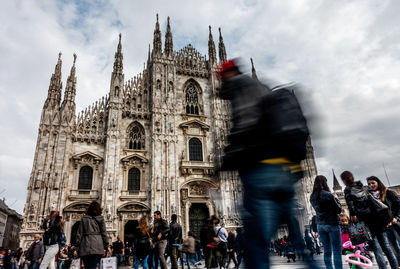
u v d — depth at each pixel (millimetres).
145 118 51781
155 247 15703
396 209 10242
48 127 44906
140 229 16328
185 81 57969
